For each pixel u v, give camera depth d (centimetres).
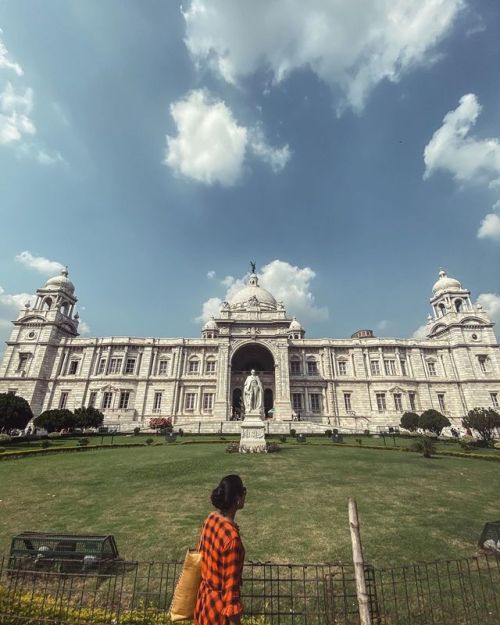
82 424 4947
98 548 880
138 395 6956
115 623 622
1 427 4259
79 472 2191
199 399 7000
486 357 7162
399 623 679
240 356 7719
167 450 3200
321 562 939
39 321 7275
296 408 7012
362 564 561
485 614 700
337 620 680
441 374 7294
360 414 6950
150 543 1065
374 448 3453
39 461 2658
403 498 1555
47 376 6994
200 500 1514
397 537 1101
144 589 810
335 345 7500
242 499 474
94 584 834
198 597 424
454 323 7375
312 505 1431
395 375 7212
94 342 7325
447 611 716
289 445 3644
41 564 866
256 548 1027
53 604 676
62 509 1427
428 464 2511
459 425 6769
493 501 1549
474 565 920
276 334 6844
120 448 3578
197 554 453
